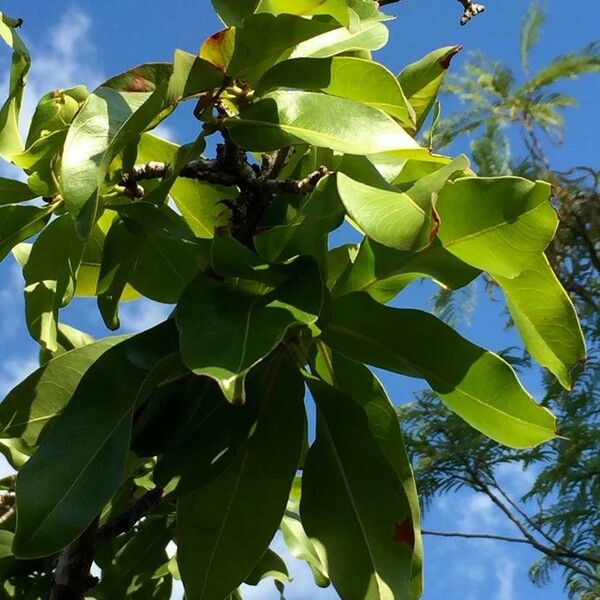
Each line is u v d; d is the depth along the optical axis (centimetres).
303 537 98
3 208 77
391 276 74
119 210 72
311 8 75
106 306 79
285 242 72
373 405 76
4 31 74
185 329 64
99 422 67
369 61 74
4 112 75
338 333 74
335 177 70
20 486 65
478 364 72
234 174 75
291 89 76
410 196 65
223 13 75
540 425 72
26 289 79
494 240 70
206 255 70
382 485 72
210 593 70
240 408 71
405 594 70
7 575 85
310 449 73
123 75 69
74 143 65
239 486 72
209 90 73
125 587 88
